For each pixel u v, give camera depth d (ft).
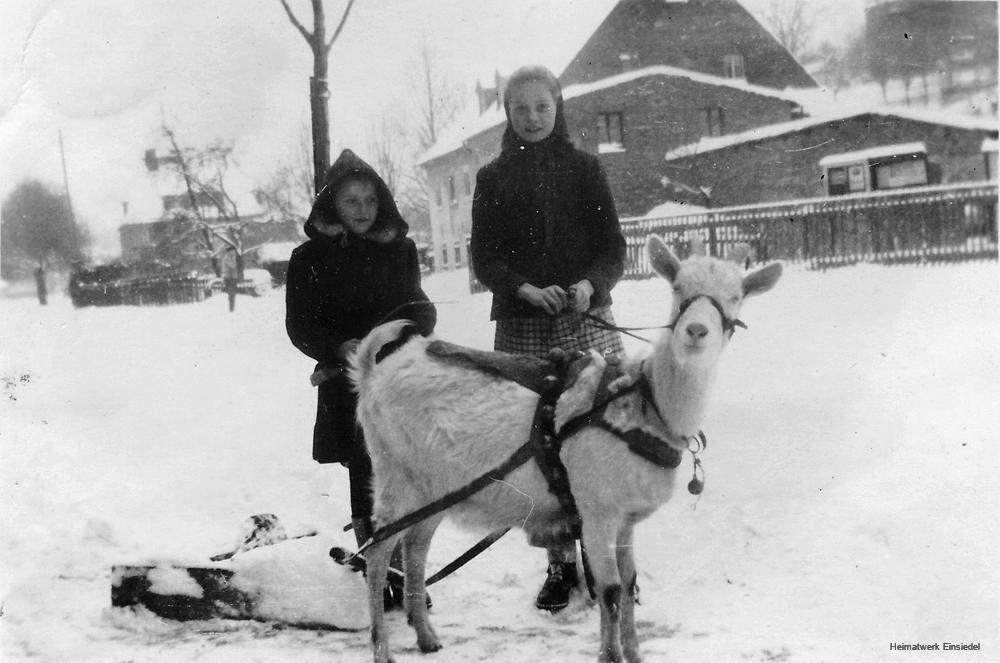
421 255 77.05
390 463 13.78
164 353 41.73
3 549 19.54
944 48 70.74
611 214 16.30
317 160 24.66
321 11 24.71
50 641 14.80
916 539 15.70
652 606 15.07
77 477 24.11
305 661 13.52
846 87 75.51
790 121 76.54
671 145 75.05
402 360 13.92
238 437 26.68
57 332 50.83
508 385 13.30
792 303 35.35
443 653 13.65
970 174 69.87
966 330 27.37
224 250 72.84
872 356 25.61
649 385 12.39
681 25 75.87
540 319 16.14
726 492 18.07
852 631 13.60
